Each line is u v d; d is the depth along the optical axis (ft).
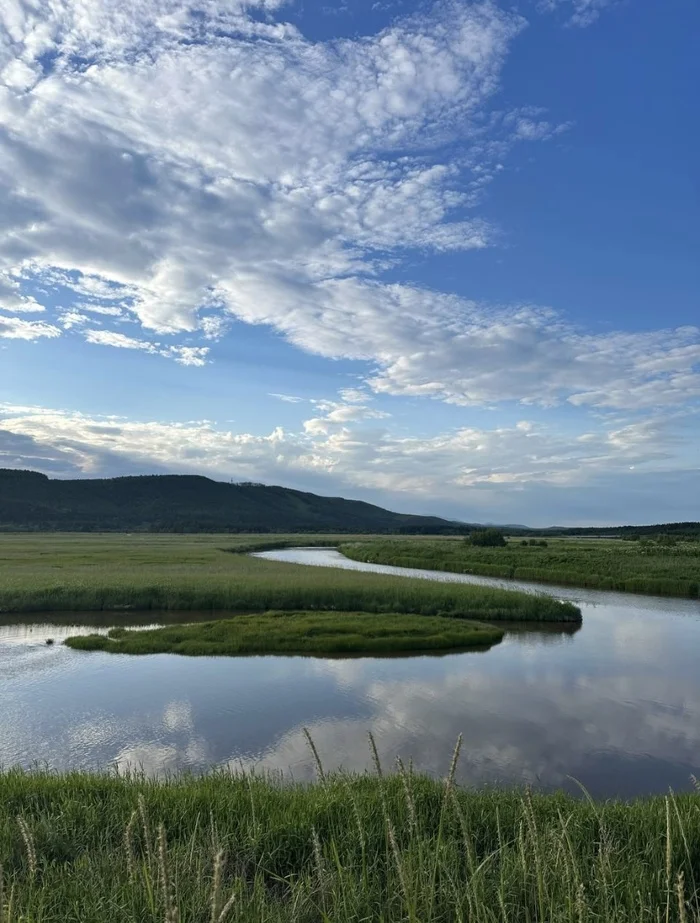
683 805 24.30
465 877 17.72
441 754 44.34
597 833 22.70
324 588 112.57
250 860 20.89
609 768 42.16
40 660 72.02
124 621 96.37
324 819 23.47
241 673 67.05
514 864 17.61
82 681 63.46
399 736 48.03
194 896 15.71
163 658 73.67
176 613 103.24
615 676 66.59
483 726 50.49
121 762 42.80
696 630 93.71
